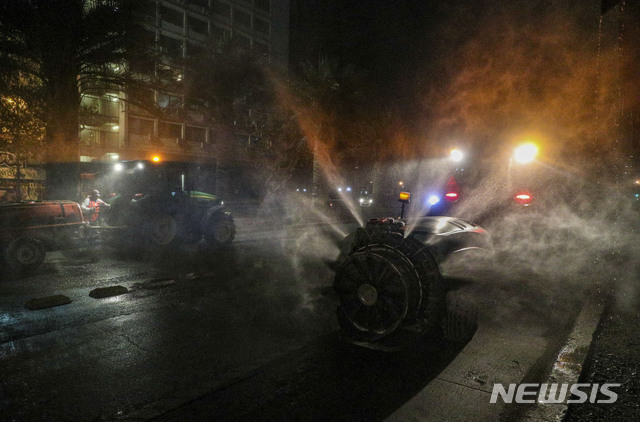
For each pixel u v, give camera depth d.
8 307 5.20
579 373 3.14
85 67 13.67
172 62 18.73
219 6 48.66
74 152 13.27
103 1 12.45
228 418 2.76
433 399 3.01
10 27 11.80
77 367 3.54
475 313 4.04
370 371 3.46
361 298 3.78
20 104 12.43
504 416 2.78
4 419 2.75
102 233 9.59
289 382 3.27
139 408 2.88
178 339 4.18
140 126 38.50
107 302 5.45
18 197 13.62
